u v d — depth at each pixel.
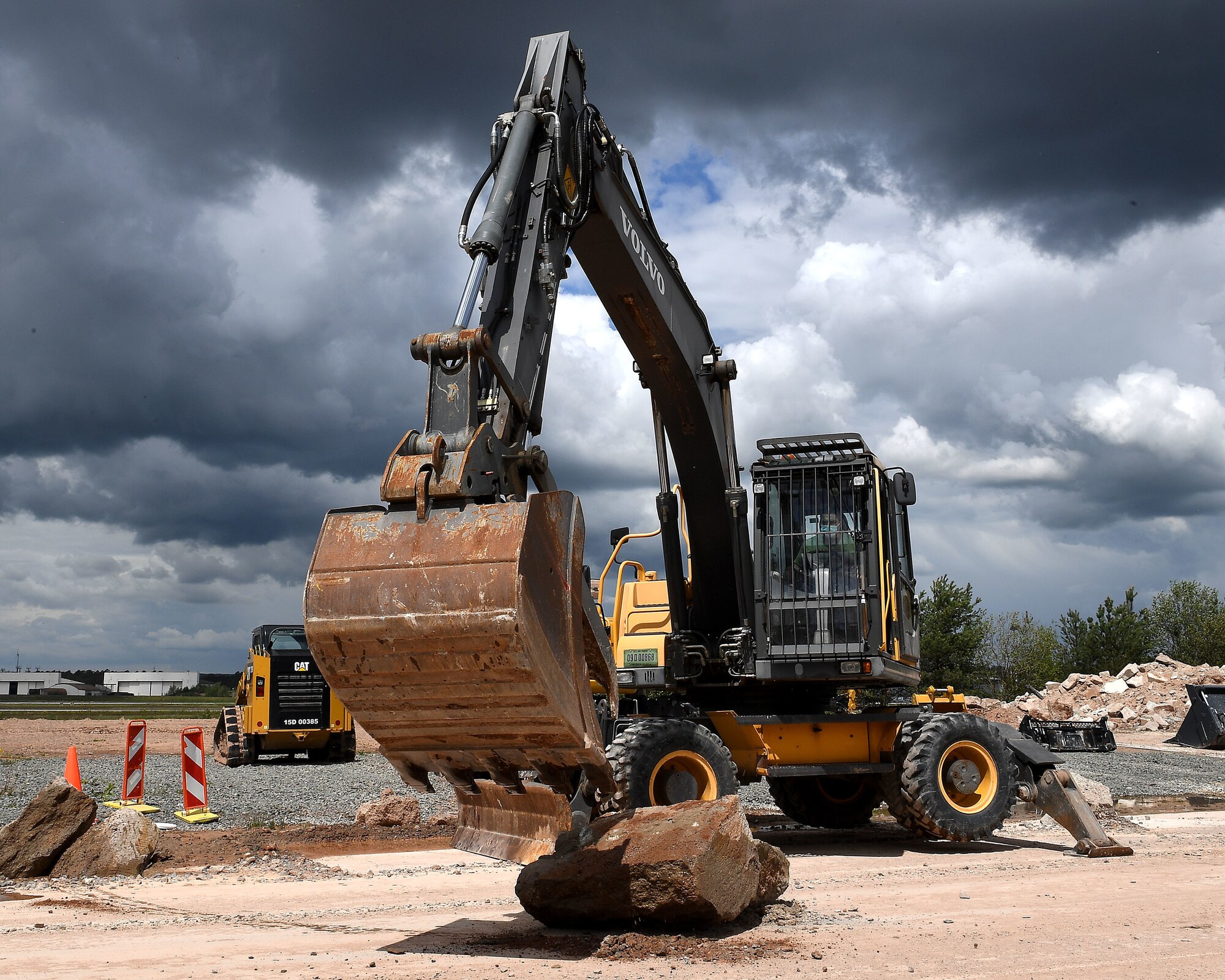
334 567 4.89
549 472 5.72
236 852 9.48
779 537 10.57
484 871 8.88
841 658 10.23
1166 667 36.75
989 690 49.56
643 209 9.60
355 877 8.51
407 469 5.00
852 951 5.42
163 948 5.62
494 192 6.64
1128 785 17.14
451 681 4.77
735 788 9.87
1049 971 5.01
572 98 8.10
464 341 5.38
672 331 10.02
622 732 10.27
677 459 10.76
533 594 4.72
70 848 8.56
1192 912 6.58
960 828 10.05
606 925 6.05
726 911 5.81
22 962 5.27
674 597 11.05
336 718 20.88
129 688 127.62
